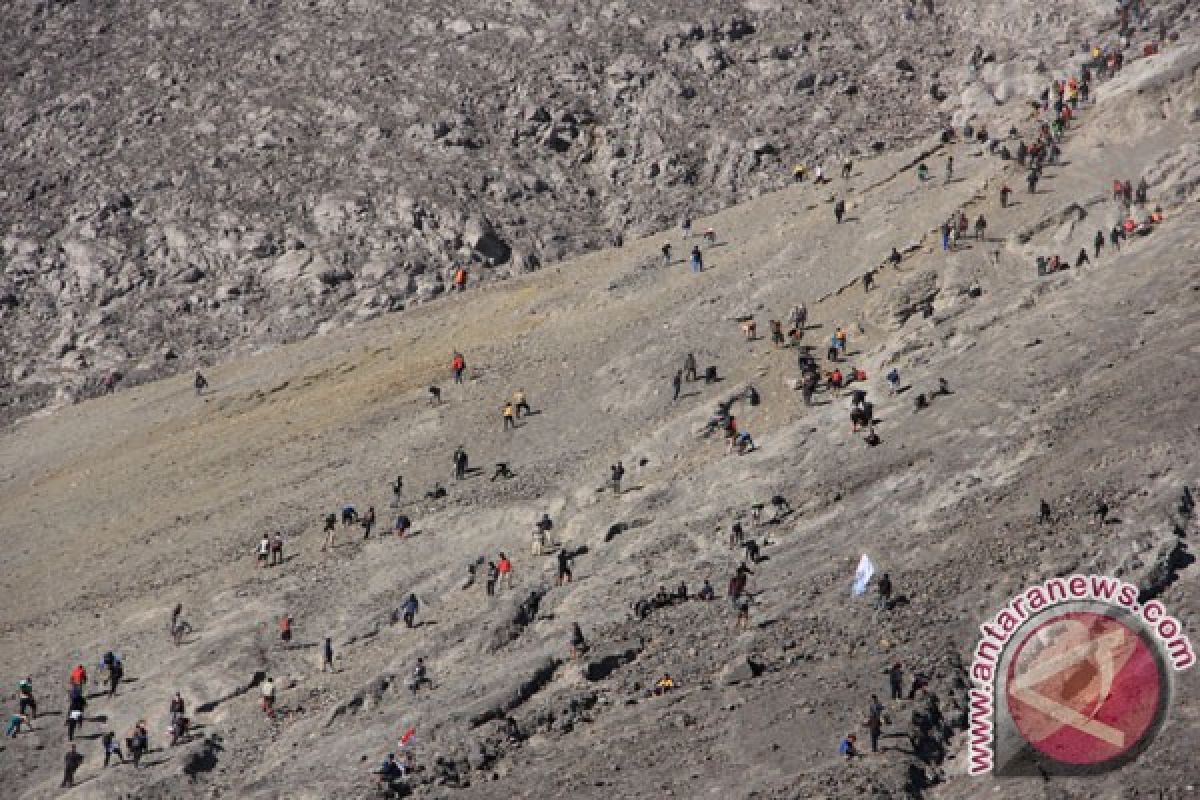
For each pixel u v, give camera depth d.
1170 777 108.31
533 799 129.62
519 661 161.62
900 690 129.00
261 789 151.88
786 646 146.12
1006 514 156.50
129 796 158.75
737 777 124.44
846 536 170.38
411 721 155.00
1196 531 139.25
